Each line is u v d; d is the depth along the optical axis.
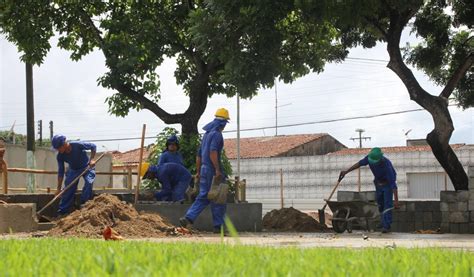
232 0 25.72
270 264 5.39
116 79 30.11
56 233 19.11
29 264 5.35
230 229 4.94
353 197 32.31
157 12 31.48
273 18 25.89
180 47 31.67
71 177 25.55
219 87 33.22
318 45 31.89
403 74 29.20
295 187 73.69
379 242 15.80
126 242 10.87
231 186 30.31
